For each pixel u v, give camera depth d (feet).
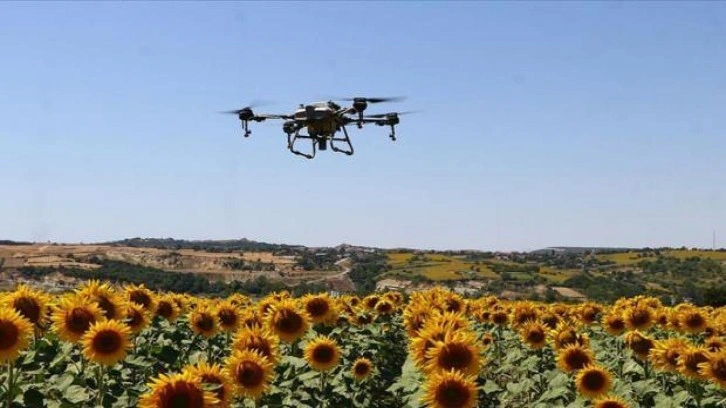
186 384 26.32
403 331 68.08
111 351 34.78
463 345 32.04
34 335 38.09
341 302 70.28
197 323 50.67
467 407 29.91
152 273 437.17
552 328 70.38
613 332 61.16
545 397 40.32
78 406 33.91
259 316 53.98
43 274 435.94
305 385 41.96
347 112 77.82
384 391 50.85
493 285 500.33
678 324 62.08
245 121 81.25
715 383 39.47
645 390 42.16
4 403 31.94
